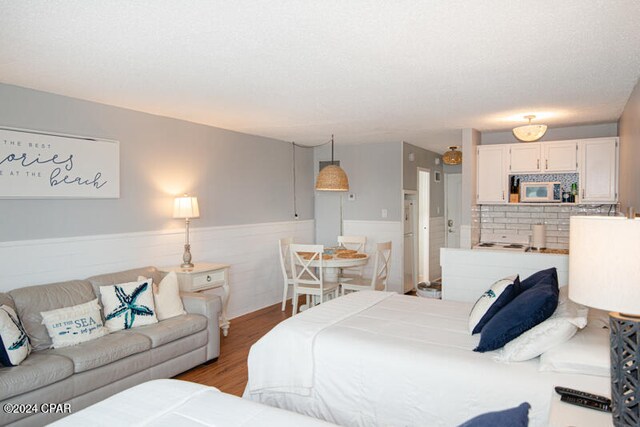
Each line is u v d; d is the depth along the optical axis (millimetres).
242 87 3354
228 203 5285
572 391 1721
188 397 1824
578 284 1422
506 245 5531
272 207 6066
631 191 3701
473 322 2578
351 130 5383
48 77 3078
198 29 2234
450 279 3859
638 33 2312
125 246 4078
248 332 4785
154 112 4258
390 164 6426
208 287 4344
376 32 2289
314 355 2527
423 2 1948
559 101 3883
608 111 4324
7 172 3240
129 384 3074
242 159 5512
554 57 2699
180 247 4629
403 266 6426
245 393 2752
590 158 4879
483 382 2074
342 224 6824
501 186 5355
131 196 4137
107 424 1593
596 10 2033
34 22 2143
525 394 1979
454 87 3389
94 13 2043
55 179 3521
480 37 2365
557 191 5152
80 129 3707
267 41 2404
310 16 2086
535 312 2188
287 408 2600
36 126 3414
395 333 2611
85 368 2777
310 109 4160
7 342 2609
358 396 2383
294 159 6547
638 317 1353
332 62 2768
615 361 1362
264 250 5895
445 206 8211
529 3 1962
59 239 3564
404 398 2254
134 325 3414
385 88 3412
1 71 2938
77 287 3432
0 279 3225
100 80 3154
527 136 4434
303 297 6559
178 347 3459
